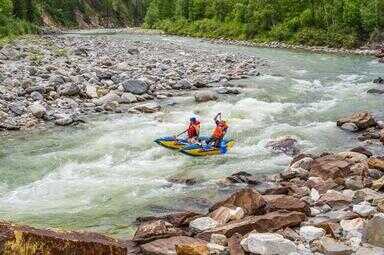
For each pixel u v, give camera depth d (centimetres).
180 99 2877
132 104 2731
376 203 1187
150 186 1510
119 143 1986
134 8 19725
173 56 4825
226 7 10125
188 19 11188
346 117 2311
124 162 1775
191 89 3195
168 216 1175
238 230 1045
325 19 7825
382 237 938
